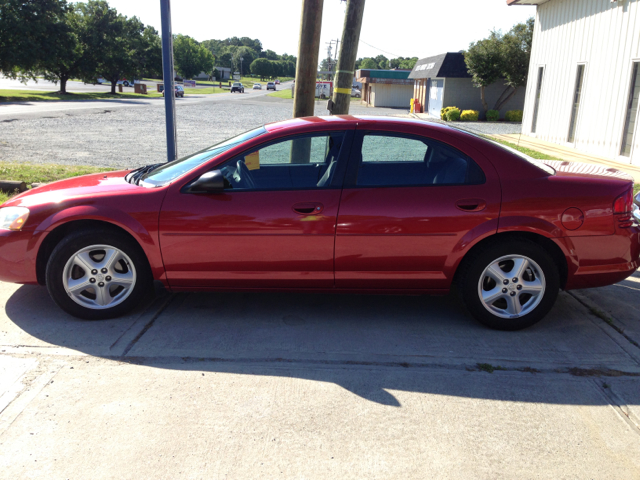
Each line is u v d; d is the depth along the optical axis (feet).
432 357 11.39
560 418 9.31
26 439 8.44
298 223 12.08
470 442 8.61
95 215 12.12
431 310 13.97
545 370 10.93
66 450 8.21
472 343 12.08
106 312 12.78
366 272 12.46
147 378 10.32
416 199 12.07
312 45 19.38
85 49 182.29
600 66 45.14
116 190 12.69
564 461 8.21
